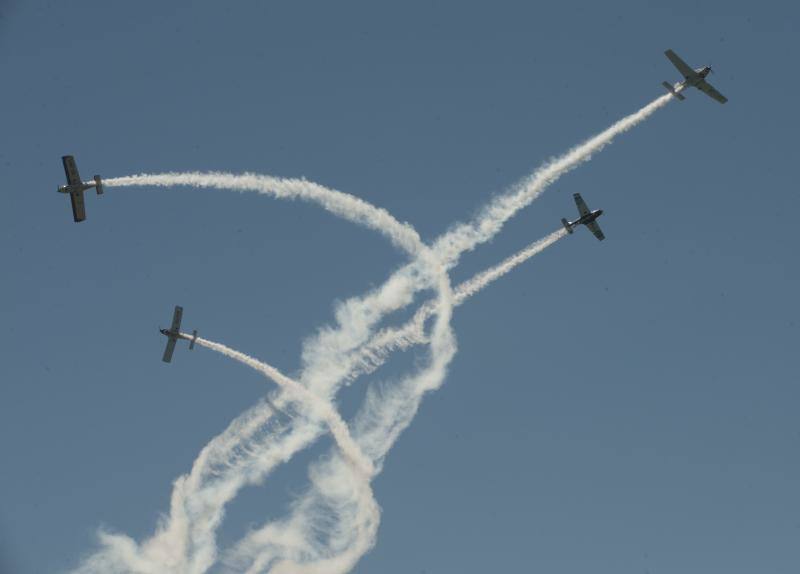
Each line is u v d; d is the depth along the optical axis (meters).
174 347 198.75
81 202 194.00
